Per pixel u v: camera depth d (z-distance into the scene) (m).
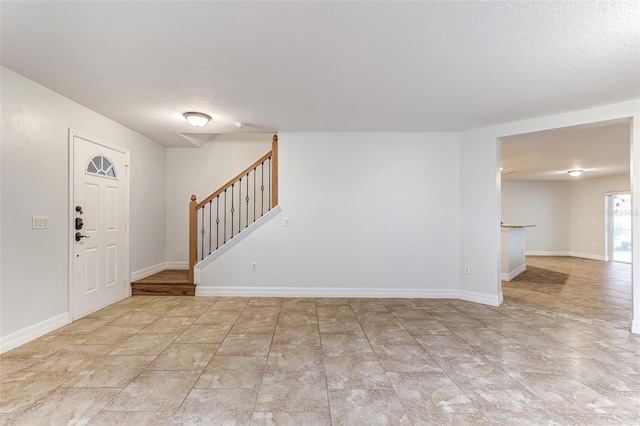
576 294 4.48
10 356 2.42
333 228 4.31
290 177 4.31
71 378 2.11
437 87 2.78
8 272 2.53
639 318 2.98
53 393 1.93
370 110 3.39
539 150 5.11
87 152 3.38
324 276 4.32
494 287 3.92
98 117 3.53
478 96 2.97
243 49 2.17
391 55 2.24
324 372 2.21
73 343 2.67
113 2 1.67
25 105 2.65
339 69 2.45
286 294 4.30
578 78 2.56
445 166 4.27
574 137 4.33
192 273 4.29
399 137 4.29
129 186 4.16
